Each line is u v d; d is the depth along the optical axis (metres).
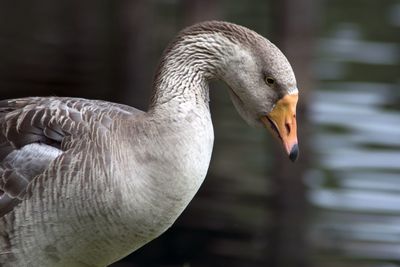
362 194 17.09
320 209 16.66
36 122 9.56
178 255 14.84
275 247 15.26
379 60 23.53
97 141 9.19
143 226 9.19
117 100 20.88
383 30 26.06
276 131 9.36
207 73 9.34
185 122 9.13
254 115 9.44
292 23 17.95
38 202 9.25
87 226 9.19
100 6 27.33
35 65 22.95
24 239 9.38
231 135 19.59
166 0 28.08
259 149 18.95
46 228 9.28
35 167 9.35
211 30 9.28
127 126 9.23
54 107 9.62
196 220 16.06
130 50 20.73
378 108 20.50
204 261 14.69
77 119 9.41
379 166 18.00
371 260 14.88
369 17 27.23
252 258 14.83
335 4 28.47
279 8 18.06
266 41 9.28
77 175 9.13
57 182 9.19
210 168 18.09
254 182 17.59
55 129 9.44
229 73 9.29
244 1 28.27
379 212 16.50
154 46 23.33
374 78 22.33
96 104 9.70
